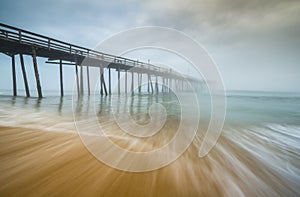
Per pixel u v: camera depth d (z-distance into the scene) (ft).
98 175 5.39
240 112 34.27
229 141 13.34
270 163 9.01
